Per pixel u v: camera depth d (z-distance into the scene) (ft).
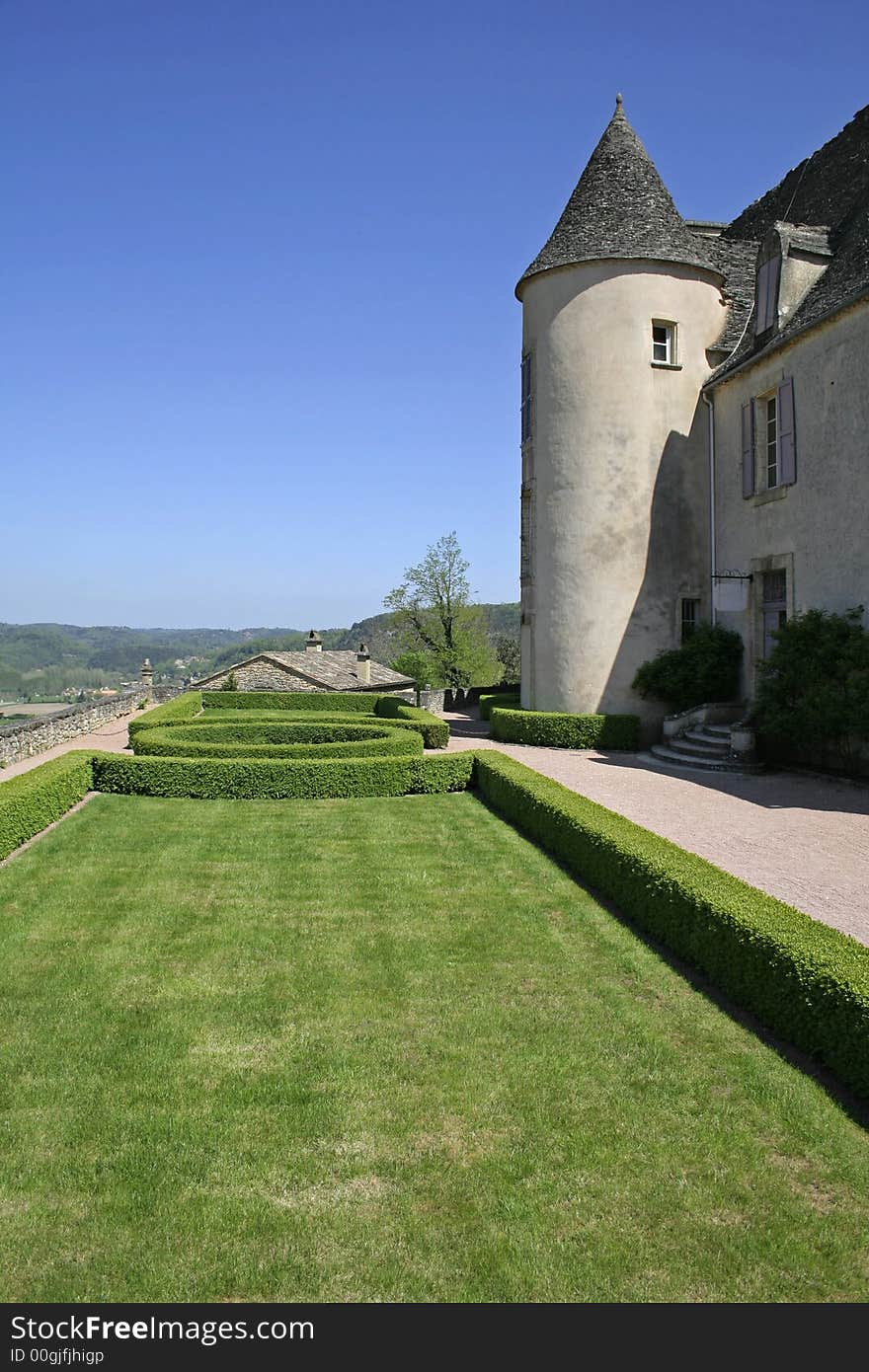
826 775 51.31
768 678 53.83
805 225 63.00
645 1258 13.38
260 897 31.17
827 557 53.06
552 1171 15.43
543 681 72.43
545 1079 18.52
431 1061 19.29
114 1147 16.08
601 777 53.78
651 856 28.27
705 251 72.69
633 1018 21.39
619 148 73.05
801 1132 16.56
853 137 68.03
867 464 49.21
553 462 71.00
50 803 42.55
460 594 179.63
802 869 31.71
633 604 68.80
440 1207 14.49
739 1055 19.47
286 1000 22.49
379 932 27.53
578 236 70.33
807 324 53.52
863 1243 13.71
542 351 71.72
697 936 24.04
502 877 33.65
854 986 17.81
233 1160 15.70
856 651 47.60
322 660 157.58
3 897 31.14
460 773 52.95
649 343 68.69
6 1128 16.66
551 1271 13.11
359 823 43.34
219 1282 12.93
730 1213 14.38
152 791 50.75
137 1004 22.26
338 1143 16.21
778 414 57.77
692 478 69.56
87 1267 13.20
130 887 32.35
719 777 53.47
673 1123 16.89
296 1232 13.91
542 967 24.61
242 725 68.54
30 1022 21.26
